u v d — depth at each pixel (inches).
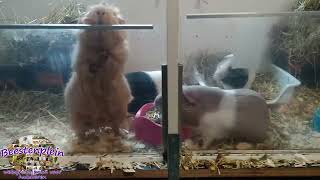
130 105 50.4
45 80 50.5
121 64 48.9
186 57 47.4
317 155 44.9
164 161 43.3
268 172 43.0
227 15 48.3
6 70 49.7
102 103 49.2
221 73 49.3
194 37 48.4
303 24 50.0
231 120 46.3
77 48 47.7
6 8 59.9
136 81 49.8
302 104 49.9
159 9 54.6
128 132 49.4
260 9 61.0
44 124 50.2
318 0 57.8
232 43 49.2
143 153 45.9
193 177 43.3
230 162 43.6
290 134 47.3
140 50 49.3
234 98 46.4
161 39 48.4
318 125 48.3
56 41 47.7
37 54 48.8
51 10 59.8
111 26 46.4
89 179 43.5
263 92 50.3
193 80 48.0
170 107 37.4
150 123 45.9
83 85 48.5
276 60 50.6
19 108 51.7
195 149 45.8
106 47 47.5
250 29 49.1
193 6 58.4
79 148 46.9
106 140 48.3
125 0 56.3
